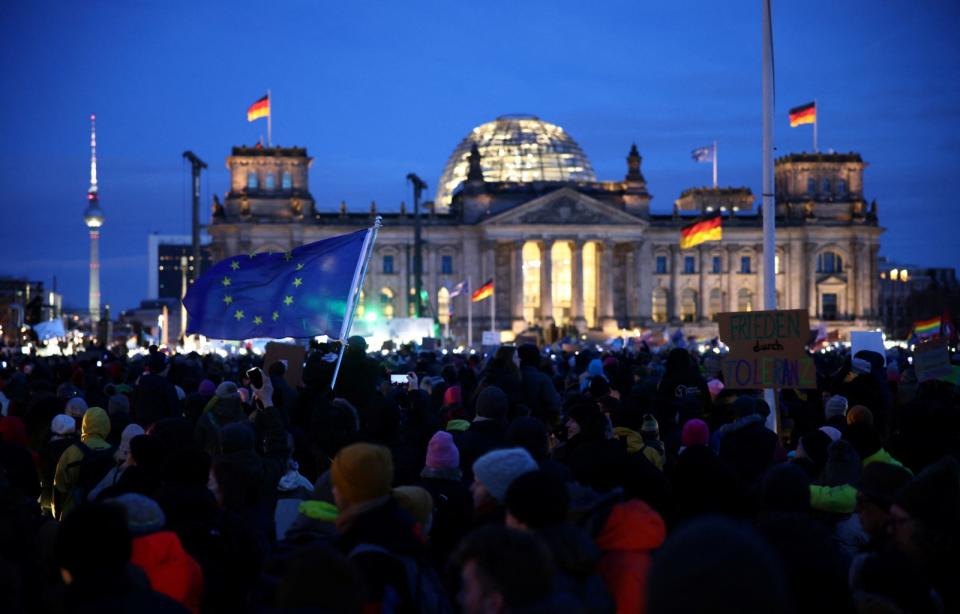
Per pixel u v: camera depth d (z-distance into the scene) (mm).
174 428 19734
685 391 30203
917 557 13781
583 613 9547
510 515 12336
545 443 19656
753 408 23281
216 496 16844
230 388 24531
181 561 14000
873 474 14906
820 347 119000
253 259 26422
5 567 11594
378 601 12719
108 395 34094
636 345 119188
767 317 24469
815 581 13461
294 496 19484
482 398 21734
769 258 37938
